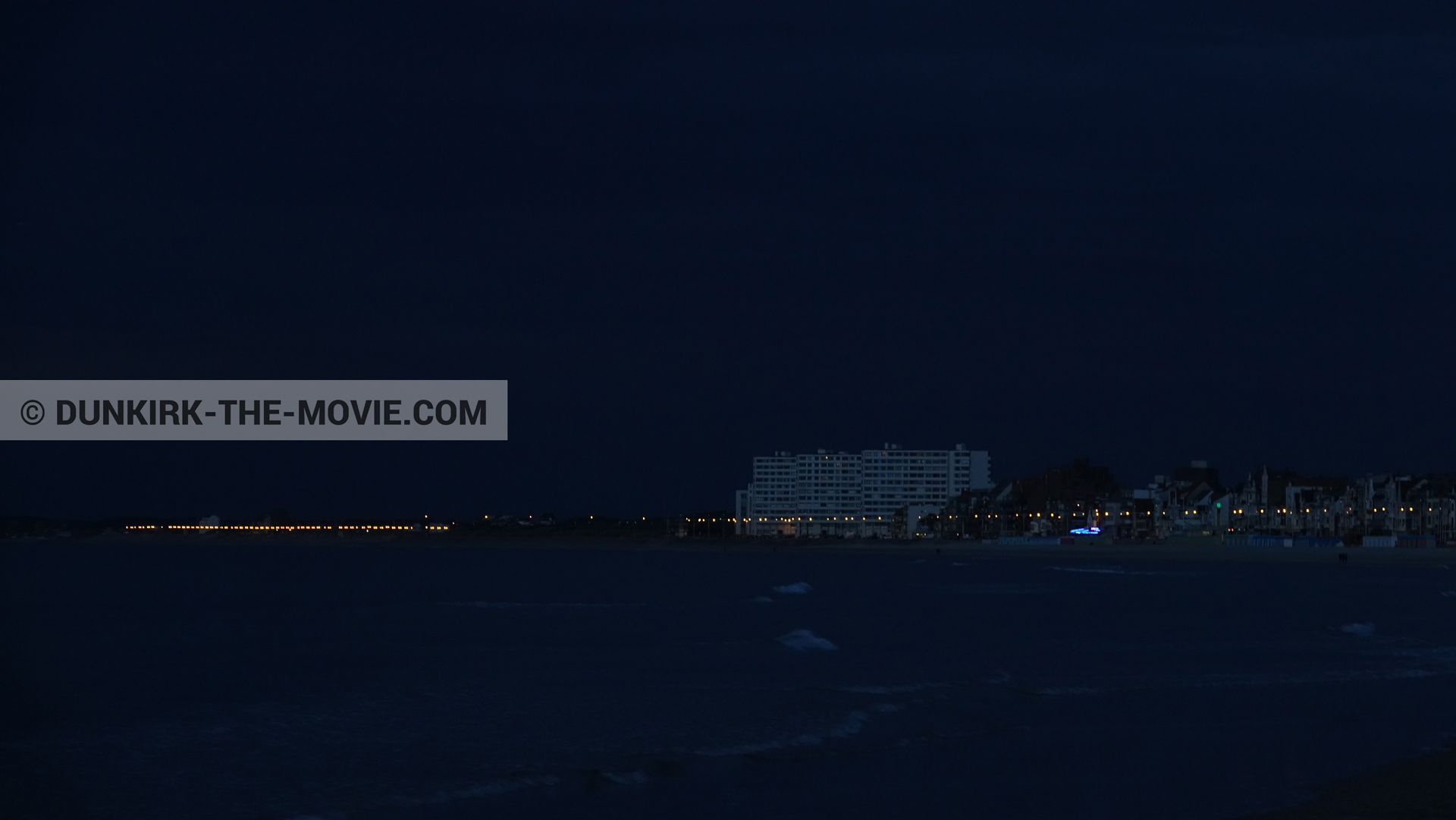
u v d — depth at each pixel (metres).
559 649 58.62
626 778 27.48
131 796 26.50
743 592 122.94
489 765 29.33
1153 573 176.62
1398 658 51.09
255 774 28.52
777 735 32.75
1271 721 34.69
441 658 55.12
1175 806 24.48
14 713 37.78
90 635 69.81
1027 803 24.86
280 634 69.75
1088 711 36.59
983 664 50.12
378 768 28.98
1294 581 143.38
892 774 27.86
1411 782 26.41
